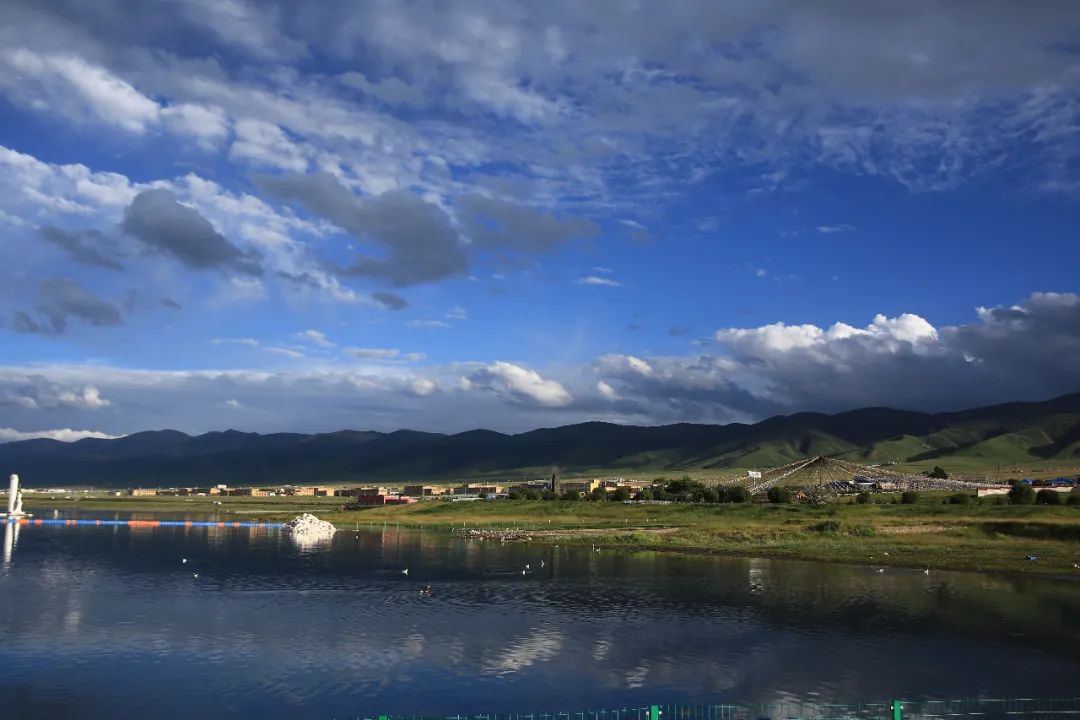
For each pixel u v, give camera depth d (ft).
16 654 163.12
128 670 151.33
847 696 135.85
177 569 305.73
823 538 393.91
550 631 188.24
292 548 398.21
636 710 128.57
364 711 128.16
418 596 240.32
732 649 169.78
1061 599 232.32
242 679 145.89
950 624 195.72
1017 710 126.72
